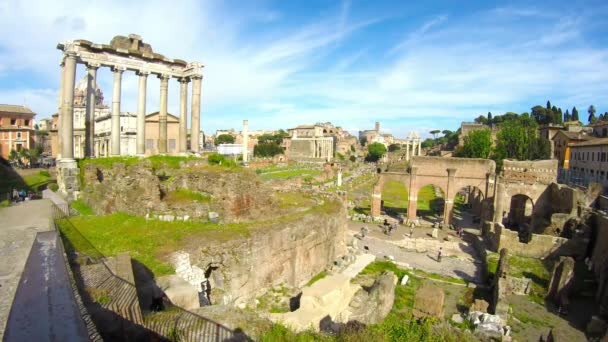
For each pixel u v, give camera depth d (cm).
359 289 2881
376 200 6638
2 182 4991
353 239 4750
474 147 9962
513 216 6662
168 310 1497
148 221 2669
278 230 2809
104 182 3450
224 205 2923
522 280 3425
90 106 4738
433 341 1723
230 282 2373
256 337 1405
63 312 936
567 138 9588
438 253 4575
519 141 9300
